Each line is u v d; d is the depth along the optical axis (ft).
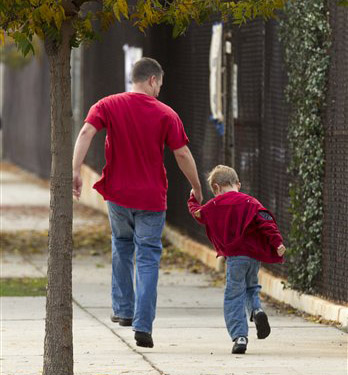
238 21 80.69
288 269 125.70
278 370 86.53
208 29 164.66
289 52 126.00
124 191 96.43
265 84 139.23
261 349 96.68
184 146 97.09
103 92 256.11
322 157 117.08
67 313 77.61
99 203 257.96
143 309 94.43
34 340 100.99
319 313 114.83
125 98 96.84
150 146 96.32
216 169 96.84
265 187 140.15
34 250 180.04
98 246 188.03
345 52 110.52
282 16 128.77
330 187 115.34
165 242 185.98
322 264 117.70
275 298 129.29
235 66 151.43
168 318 115.34
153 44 203.51
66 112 76.95
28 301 126.72
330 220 115.34
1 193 315.17
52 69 76.84
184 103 182.19
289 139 126.21
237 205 94.38
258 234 94.68
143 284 94.79
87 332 104.99
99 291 135.85
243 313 94.63
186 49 179.93
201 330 107.65
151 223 96.48
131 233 99.76
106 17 79.46
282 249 92.07
